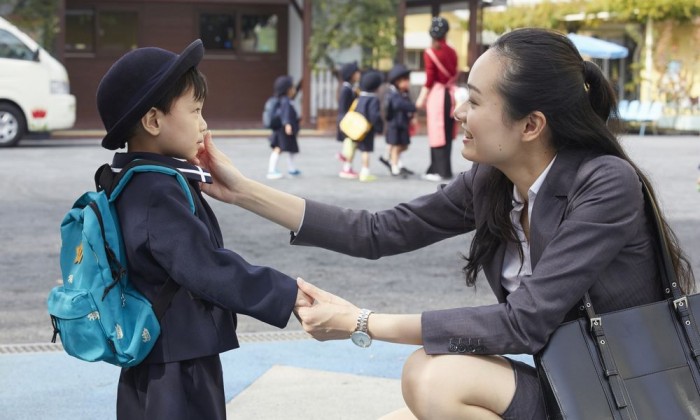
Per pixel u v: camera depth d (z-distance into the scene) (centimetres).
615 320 246
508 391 249
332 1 2228
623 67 2645
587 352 243
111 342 241
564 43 252
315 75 2248
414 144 1964
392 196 1116
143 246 243
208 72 2389
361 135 1256
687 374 245
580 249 243
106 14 2291
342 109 1384
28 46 1641
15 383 427
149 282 248
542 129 249
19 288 627
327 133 2162
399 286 652
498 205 266
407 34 2497
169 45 2342
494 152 253
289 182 1249
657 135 2458
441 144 1290
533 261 257
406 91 1371
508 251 271
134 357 241
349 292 630
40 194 1066
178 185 248
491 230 266
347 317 255
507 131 250
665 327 248
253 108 2428
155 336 244
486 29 2741
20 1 2014
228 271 243
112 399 409
